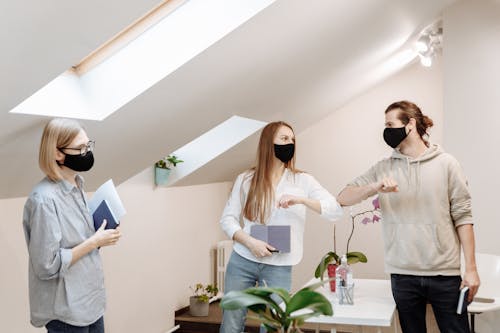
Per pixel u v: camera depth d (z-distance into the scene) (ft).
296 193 11.02
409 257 9.49
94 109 10.01
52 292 8.41
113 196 9.12
